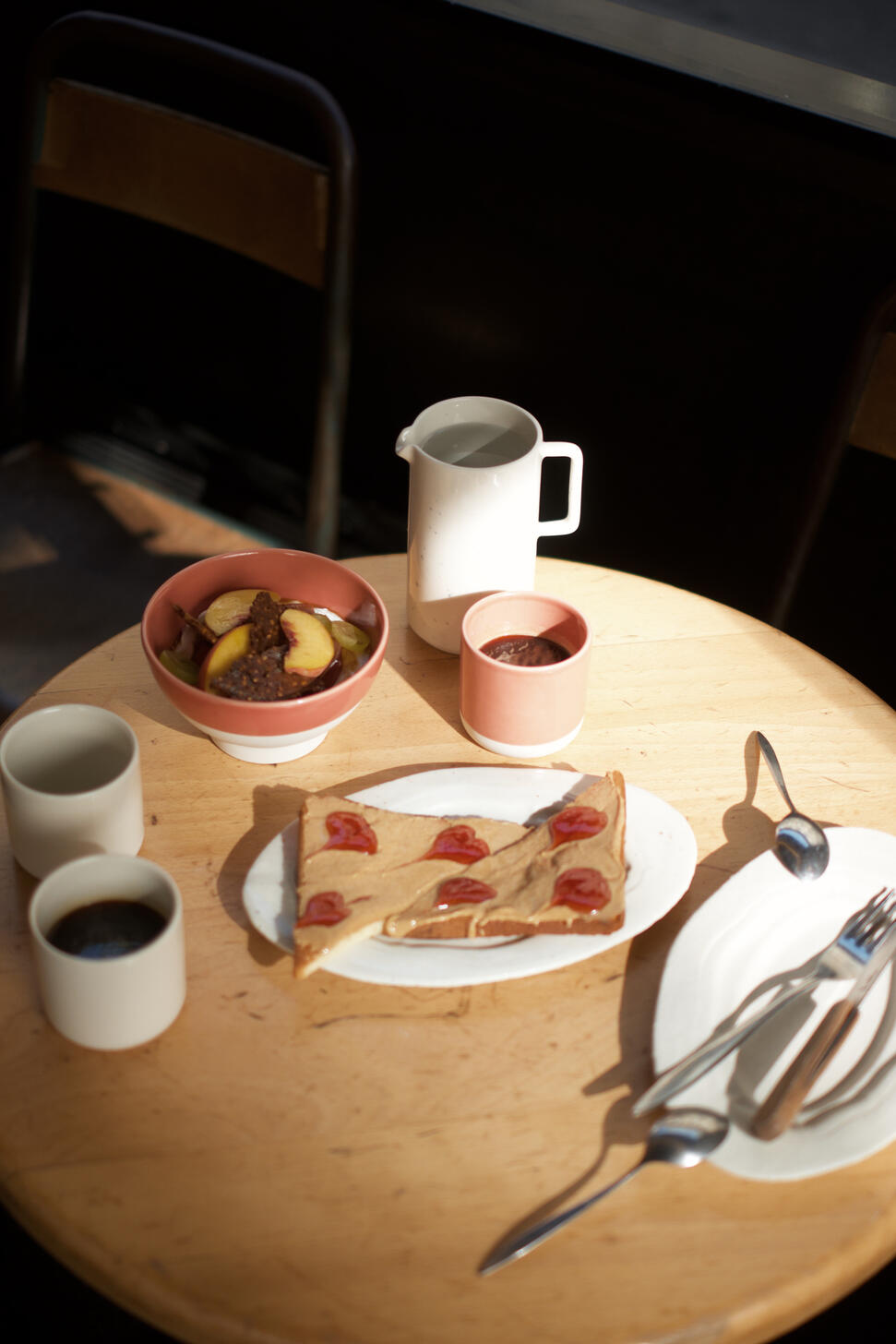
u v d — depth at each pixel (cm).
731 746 93
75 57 203
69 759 81
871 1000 74
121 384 238
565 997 74
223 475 232
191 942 76
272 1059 70
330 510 152
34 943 66
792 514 173
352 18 161
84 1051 70
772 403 166
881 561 168
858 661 179
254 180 138
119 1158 65
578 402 184
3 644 140
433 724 95
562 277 174
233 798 87
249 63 132
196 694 81
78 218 221
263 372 217
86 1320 115
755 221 153
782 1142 65
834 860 82
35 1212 63
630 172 159
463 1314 59
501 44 149
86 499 162
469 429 97
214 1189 64
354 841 79
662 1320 59
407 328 196
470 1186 64
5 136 221
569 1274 61
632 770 91
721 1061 69
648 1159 64
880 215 142
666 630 105
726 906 78
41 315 239
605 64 143
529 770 87
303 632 88
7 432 166
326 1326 59
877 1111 67
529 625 93
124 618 145
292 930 75
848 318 153
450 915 74
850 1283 62
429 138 175
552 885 76
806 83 138
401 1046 71
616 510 191
